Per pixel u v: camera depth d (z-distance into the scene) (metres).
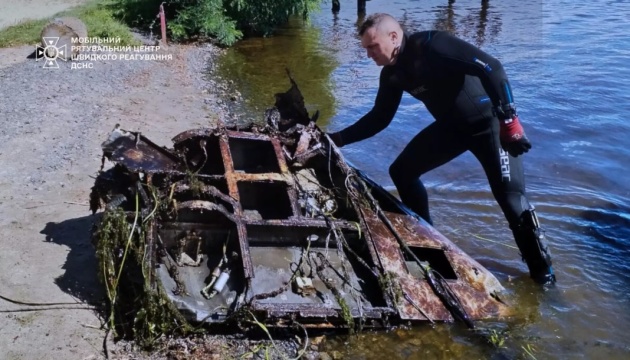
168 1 13.63
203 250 4.02
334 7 16.52
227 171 4.38
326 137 4.86
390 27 4.29
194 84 9.69
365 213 4.39
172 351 3.56
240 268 3.89
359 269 4.17
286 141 4.93
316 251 4.16
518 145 4.18
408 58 4.37
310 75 10.47
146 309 3.55
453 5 16.83
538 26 13.66
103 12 13.69
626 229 5.46
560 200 6.00
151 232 3.72
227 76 10.33
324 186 4.75
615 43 11.83
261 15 13.81
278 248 4.12
